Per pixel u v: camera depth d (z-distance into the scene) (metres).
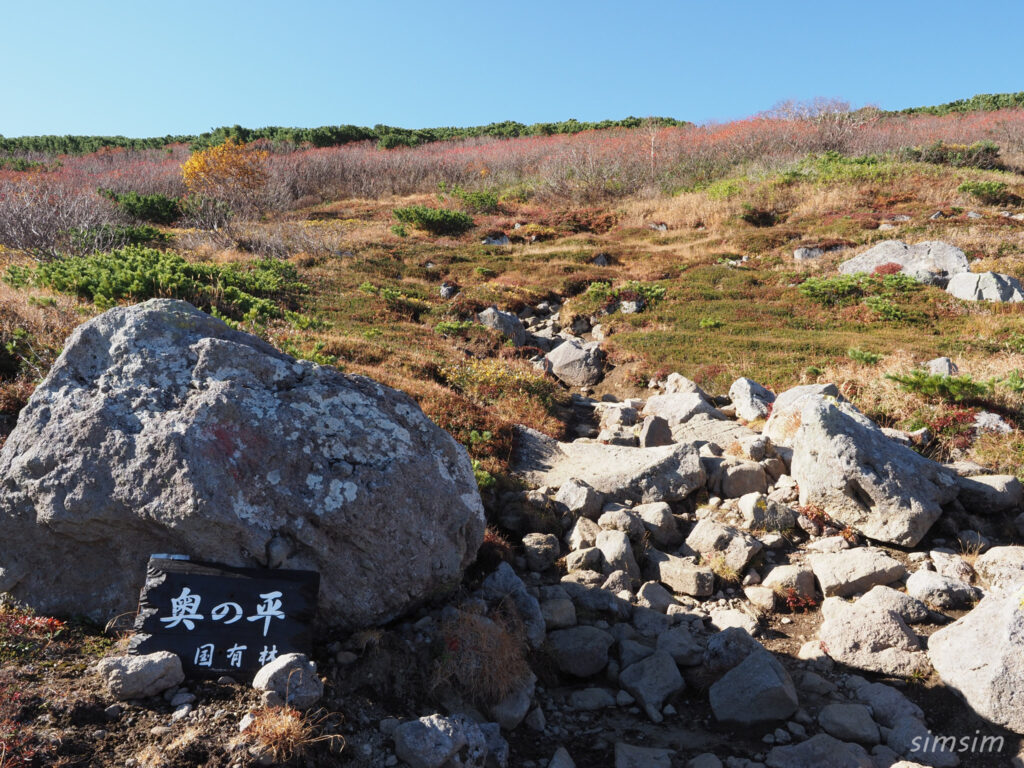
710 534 6.31
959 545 6.40
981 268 20.17
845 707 4.19
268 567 4.02
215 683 3.63
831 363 13.95
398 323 17.75
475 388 12.29
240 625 3.83
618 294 20.38
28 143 54.06
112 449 4.02
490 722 4.03
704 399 12.33
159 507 3.86
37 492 3.99
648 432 9.62
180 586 3.83
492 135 59.38
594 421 12.34
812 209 27.92
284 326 14.23
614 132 50.75
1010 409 9.63
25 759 2.96
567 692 4.59
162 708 3.42
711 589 5.79
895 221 25.14
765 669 4.32
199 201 30.16
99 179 39.28
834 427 6.80
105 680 3.41
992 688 4.02
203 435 4.00
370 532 4.27
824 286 19.11
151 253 17.77
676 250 25.70
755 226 27.38
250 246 24.33
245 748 3.12
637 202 34.03
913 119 48.06
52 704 3.29
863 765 3.66
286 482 4.14
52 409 4.24
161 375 4.35
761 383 13.53
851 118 41.84
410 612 4.65
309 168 41.59
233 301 14.58
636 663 4.66
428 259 25.17
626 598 5.62
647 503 7.21
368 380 4.93
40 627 3.86
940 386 9.99
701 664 4.69
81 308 10.68
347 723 3.62
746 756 3.94
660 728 4.23
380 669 4.08
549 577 5.93
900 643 4.72
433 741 3.40
